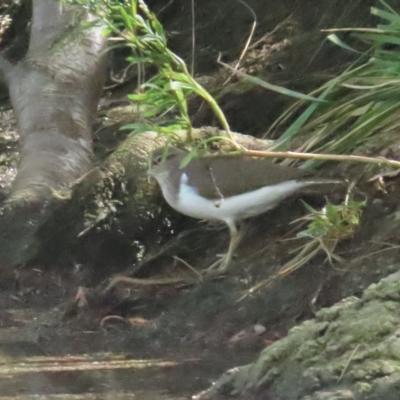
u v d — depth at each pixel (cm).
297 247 983
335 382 585
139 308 948
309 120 1148
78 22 1358
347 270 877
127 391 681
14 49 1950
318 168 1052
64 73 1355
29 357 805
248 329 852
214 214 981
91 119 1360
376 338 605
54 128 1278
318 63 1420
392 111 1007
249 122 1353
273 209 1052
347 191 989
